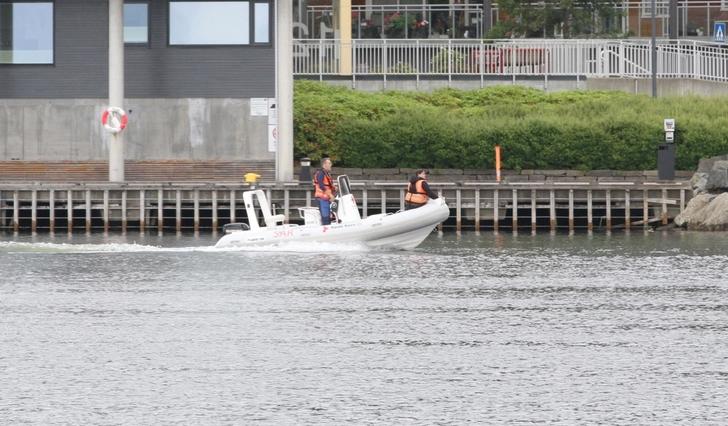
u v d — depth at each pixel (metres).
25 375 83.62
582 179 164.12
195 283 115.50
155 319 99.88
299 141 164.75
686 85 181.62
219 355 88.50
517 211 157.50
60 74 161.88
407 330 95.81
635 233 154.50
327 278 117.62
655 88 175.38
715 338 92.75
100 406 77.31
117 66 156.75
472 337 93.50
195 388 80.75
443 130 164.12
